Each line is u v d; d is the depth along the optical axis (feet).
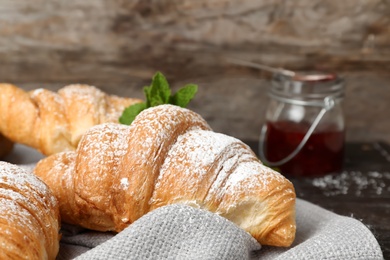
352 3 2.62
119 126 1.77
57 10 2.62
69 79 2.69
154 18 2.64
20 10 2.62
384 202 2.10
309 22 2.64
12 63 2.67
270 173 1.70
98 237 1.74
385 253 1.78
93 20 2.64
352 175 2.31
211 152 1.69
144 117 1.73
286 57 2.67
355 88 2.70
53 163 1.80
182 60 2.68
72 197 1.74
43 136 2.01
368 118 2.73
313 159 2.29
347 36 2.65
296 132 2.28
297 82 2.27
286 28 2.64
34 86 2.69
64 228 1.78
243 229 1.67
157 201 1.68
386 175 2.31
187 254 1.60
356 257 1.63
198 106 2.72
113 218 1.71
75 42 2.65
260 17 2.64
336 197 2.13
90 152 1.72
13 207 1.56
